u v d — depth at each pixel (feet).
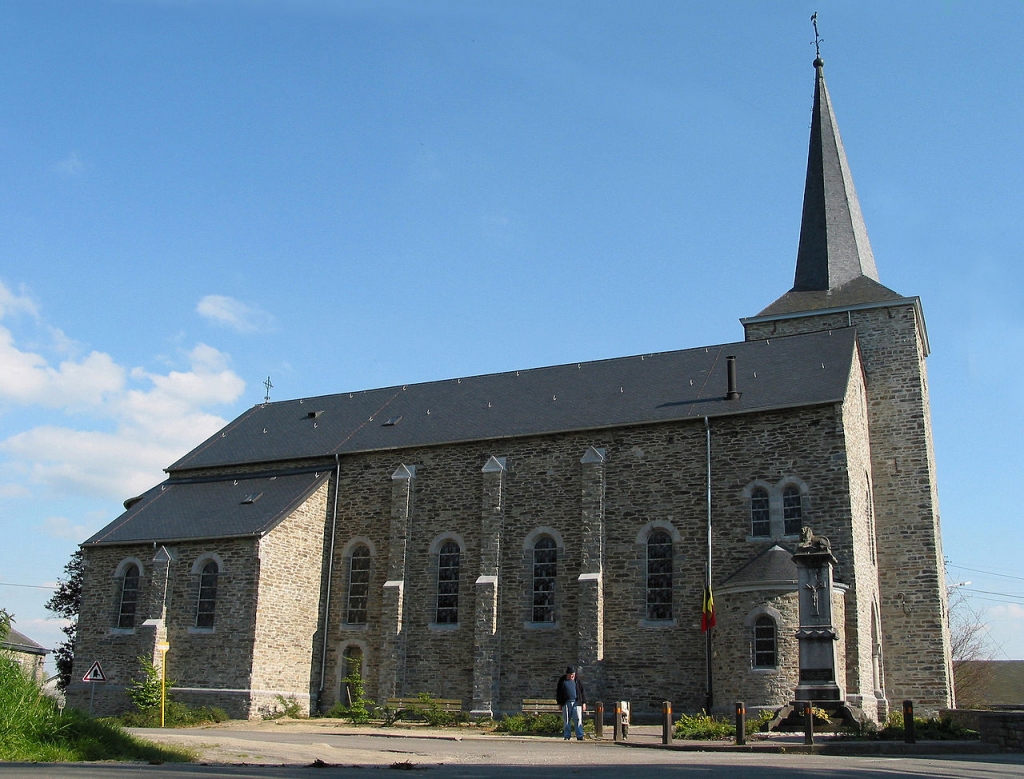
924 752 63.87
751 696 88.74
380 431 124.88
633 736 79.77
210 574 113.60
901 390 111.86
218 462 131.75
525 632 105.09
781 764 52.16
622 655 99.96
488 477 110.83
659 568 101.55
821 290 124.57
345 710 108.88
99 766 42.63
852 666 90.53
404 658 110.32
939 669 102.01
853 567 93.40
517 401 121.08
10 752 48.01
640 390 113.91
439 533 113.29
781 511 97.60
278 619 111.14
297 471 125.08
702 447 102.63
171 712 101.81
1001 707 123.75
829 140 134.00
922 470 108.27
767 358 112.27
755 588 91.09
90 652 117.08
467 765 52.44
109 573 119.03
